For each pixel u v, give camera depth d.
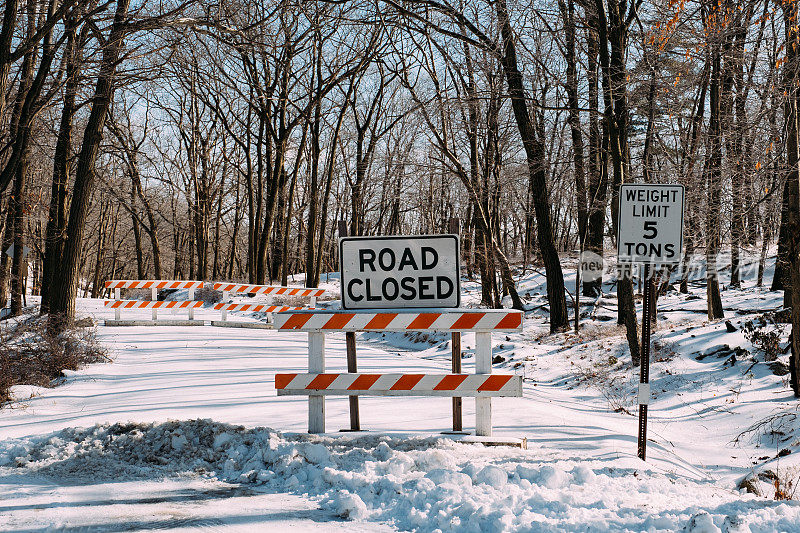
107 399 12.61
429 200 41.22
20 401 12.55
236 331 25.83
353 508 5.68
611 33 20.73
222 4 16.94
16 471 7.21
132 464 7.45
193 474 7.06
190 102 45.91
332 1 21.23
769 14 16.31
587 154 28.45
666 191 8.55
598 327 24.53
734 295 31.48
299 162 41.91
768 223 22.86
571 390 17.58
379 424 9.61
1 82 17.05
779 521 5.14
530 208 41.56
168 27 17.28
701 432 12.71
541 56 26.47
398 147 45.22
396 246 8.53
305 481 6.67
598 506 5.59
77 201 21.03
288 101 37.62
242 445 7.63
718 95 22.83
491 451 7.61
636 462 7.79
